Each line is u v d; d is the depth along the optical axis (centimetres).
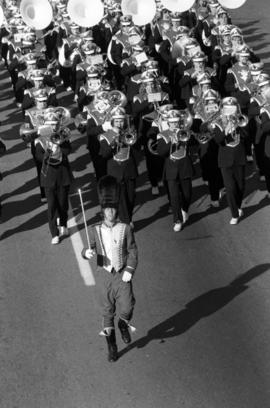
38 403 1169
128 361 1252
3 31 2612
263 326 1325
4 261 1562
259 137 1709
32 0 2434
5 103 2441
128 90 2070
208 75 1941
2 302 1423
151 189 1861
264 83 1720
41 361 1260
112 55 2316
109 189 1241
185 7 2469
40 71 1983
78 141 2128
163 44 2395
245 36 3011
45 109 1720
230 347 1276
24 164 2009
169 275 1491
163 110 1617
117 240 1205
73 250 1589
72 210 1761
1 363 1259
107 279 1230
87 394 1183
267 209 1738
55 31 2567
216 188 1730
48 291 1449
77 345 1295
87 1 2383
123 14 2448
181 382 1200
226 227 1670
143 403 1160
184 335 1311
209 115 1686
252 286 1442
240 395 1167
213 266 1516
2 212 1770
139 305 1397
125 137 1582
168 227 1681
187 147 1611
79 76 2155
